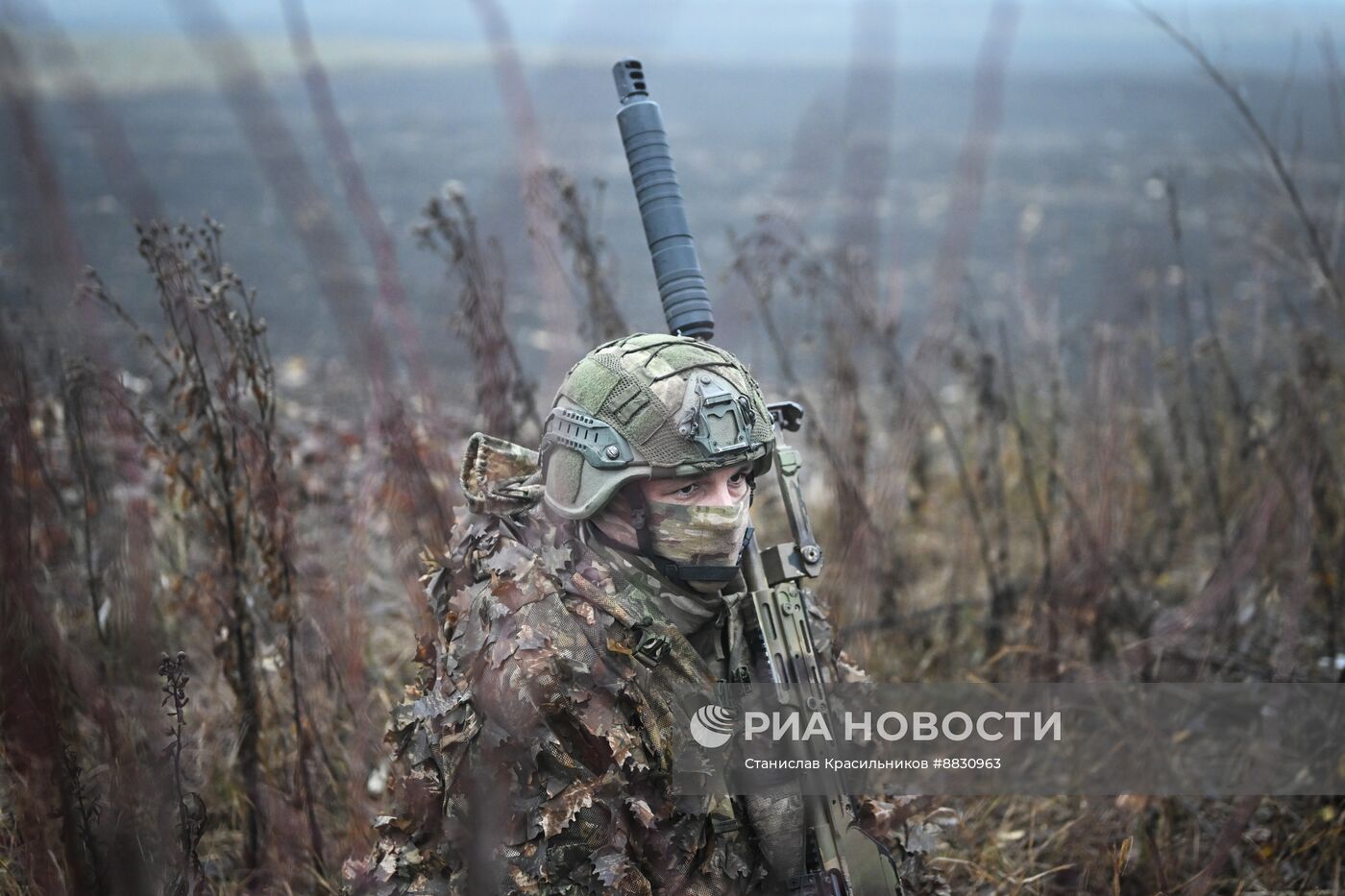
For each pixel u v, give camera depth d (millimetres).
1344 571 3553
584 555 1937
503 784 1813
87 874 2035
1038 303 6188
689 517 1897
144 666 2244
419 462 2600
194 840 2100
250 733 2619
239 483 2730
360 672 2736
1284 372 4422
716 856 1921
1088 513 3873
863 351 4242
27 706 1986
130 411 2602
